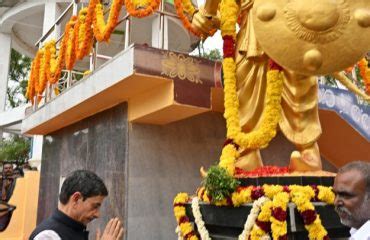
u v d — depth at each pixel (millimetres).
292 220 3684
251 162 4773
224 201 4121
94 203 2443
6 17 16672
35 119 9352
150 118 6137
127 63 5211
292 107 4613
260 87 4625
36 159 13297
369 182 2215
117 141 6613
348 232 4031
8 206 3354
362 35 3867
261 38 4008
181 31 11742
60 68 8102
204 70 5648
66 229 2318
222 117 7266
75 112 7520
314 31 3779
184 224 4602
